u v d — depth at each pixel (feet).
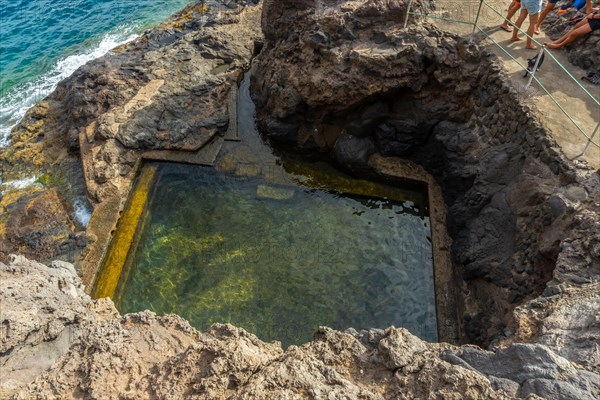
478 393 15.84
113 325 20.59
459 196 41.78
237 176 48.96
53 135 55.72
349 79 42.60
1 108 67.05
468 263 36.60
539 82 35.81
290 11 47.32
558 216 29.89
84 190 48.44
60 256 41.63
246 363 17.69
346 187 47.65
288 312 38.58
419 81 42.63
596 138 33.71
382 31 42.83
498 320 31.94
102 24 84.23
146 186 48.08
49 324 20.44
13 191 49.85
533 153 34.81
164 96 53.31
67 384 17.61
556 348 19.76
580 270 25.66
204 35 61.00
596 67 38.40
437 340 36.76
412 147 46.47
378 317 38.22
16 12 86.17
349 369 18.43
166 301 39.58
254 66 55.06
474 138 41.57
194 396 16.60
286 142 50.08
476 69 40.98
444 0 46.26
